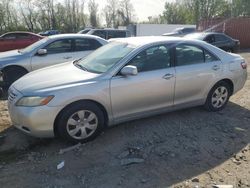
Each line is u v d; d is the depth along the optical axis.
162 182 3.69
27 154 4.35
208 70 5.45
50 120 4.22
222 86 5.77
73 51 8.66
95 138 4.66
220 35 16.61
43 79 4.59
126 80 4.64
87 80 4.46
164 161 4.13
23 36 17.89
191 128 5.11
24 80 4.73
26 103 4.23
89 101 4.44
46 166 4.02
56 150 4.41
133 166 4.01
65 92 4.26
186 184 3.65
